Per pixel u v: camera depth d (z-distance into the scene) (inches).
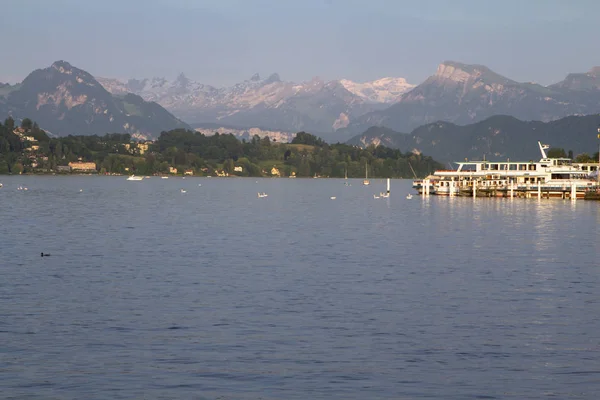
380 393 2044.8
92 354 2340.1
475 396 2033.7
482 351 2406.5
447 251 4835.1
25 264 4084.6
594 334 2608.3
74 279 3597.4
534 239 5629.9
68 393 2021.4
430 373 2199.8
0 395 2004.2
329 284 3501.5
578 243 5349.4
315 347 2431.1
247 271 3887.8
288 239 5565.9
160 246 5004.9
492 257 4527.6
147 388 2060.8
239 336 2549.2
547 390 2078.0
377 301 3110.2
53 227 6441.9
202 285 3452.3
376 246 5113.2
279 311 2913.4
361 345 2456.9
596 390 2079.2
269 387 2075.5
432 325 2714.1
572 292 3336.6
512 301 3132.4
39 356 2315.5
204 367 2228.1
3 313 2844.5
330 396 2018.9
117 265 4077.3
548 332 2632.9
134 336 2539.4
